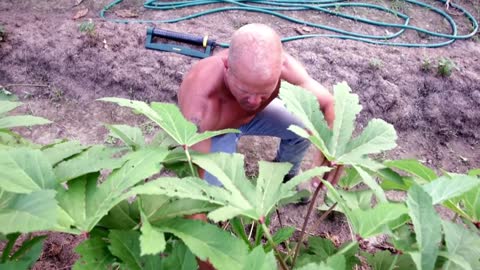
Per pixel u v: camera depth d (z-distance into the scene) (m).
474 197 1.15
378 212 0.98
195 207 1.03
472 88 3.54
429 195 0.98
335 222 2.62
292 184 1.06
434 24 4.20
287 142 2.44
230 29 3.99
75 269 0.88
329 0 4.38
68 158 1.12
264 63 1.39
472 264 1.00
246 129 2.31
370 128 1.22
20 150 0.95
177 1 4.32
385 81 3.52
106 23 3.87
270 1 4.33
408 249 1.00
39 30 3.81
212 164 1.10
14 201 0.83
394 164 1.20
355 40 3.96
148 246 0.81
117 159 1.01
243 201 1.05
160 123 1.10
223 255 0.88
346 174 1.73
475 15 4.29
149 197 1.04
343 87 1.29
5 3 4.15
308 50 3.77
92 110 3.42
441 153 3.27
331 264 0.95
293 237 2.51
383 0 4.44
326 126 1.19
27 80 3.58
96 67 3.56
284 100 1.15
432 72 3.61
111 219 1.05
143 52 3.66
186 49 3.70
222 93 1.69
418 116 3.42
